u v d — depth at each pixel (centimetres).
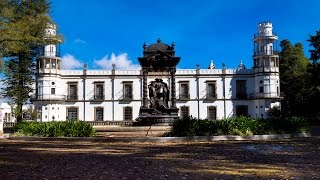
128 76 6450
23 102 4419
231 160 1179
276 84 6362
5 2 2625
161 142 1931
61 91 6406
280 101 6481
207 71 6544
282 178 859
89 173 925
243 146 1673
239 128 2175
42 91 6184
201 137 2014
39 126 2312
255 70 6456
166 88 2962
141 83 6438
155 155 1337
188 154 1359
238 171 959
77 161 1166
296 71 6988
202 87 6525
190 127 2119
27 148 1639
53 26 2964
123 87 6438
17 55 4134
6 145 1800
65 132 2219
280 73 7144
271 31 6469
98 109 6425
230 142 1905
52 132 2241
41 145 1800
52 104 6228
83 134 2205
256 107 6425
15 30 2570
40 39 2798
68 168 1011
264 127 2242
